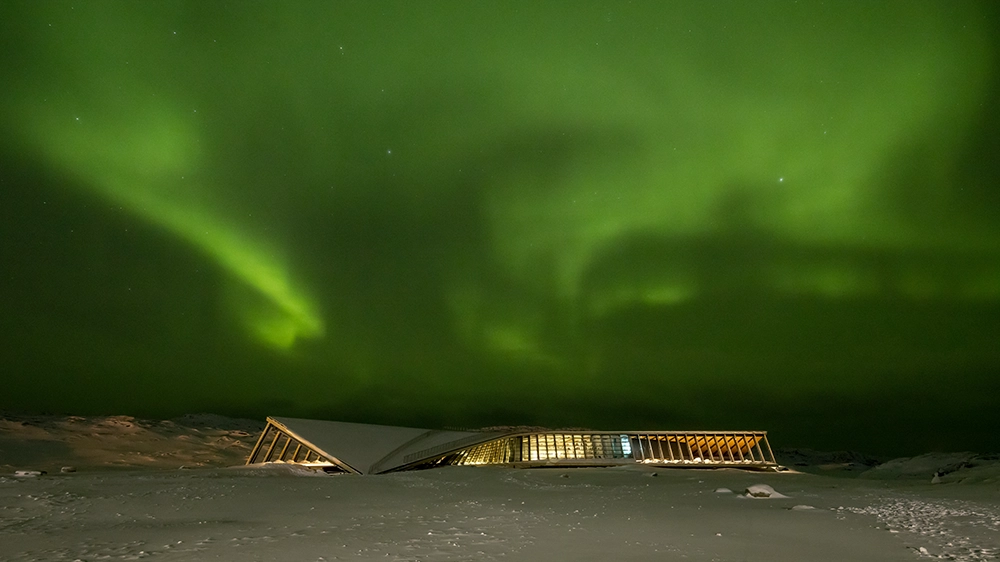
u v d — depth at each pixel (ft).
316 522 51.88
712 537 47.26
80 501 60.39
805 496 82.84
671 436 175.63
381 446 143.95
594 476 122.42
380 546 40.04
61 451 176.24
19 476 86.79
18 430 191.62
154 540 41.42
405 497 74.69
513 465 162.30
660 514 61.26
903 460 223.30
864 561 39.24
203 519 53.31
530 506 67.51
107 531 45.32
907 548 43.96
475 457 160.66
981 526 54.60
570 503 71.36
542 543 42.78
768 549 42.73
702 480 114.93
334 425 156.15
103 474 96.58
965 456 208.23
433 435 160.15
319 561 34.78
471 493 82.23
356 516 56.39
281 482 85.30
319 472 119.24
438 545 40.93
